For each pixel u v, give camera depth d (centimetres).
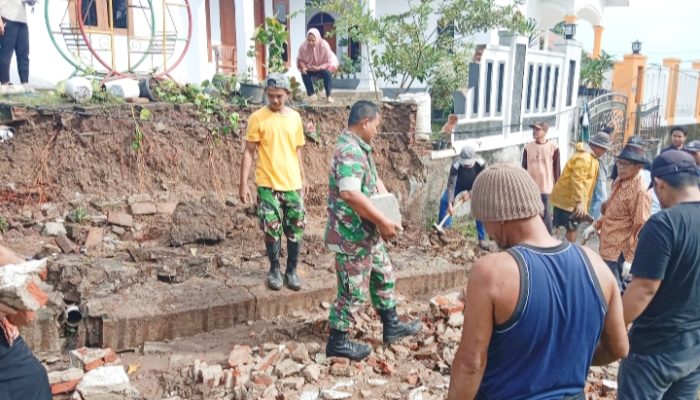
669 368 290
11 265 243
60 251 521
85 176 637
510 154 1057
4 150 607
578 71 1297
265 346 424
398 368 413
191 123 703
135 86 711
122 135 660
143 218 620
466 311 189
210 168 710
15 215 573
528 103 1124
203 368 383
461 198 736
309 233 645
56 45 766
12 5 692
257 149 491
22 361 252
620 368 311
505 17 1075
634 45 1639
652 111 1691
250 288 499
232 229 613
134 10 922
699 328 288
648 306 290
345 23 950
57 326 425
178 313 442
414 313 504
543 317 181
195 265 517
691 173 290
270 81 472
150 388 378
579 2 1769
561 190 711
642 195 456
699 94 1961
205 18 1059
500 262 184
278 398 357
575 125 1306
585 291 187
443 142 890
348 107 822
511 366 187
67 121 631
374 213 374
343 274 398
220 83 823
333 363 409
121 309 437
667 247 273
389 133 824
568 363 188
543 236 195
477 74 948
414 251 654
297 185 491
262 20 1184
